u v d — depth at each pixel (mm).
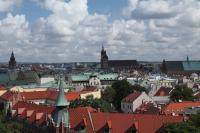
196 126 121250
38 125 164000
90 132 129250
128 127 125250
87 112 134250
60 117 113875
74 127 132125
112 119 129000
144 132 122312
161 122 122562
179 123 116875
